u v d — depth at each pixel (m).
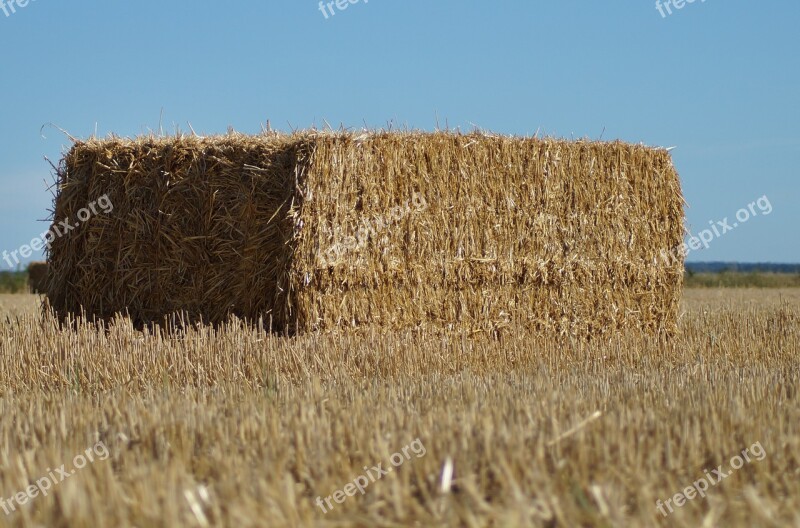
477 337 16.36
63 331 13.70
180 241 16.03
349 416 8.07
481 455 6.79
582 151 17.64
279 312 14.88
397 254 15.58
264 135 16.05
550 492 5.91
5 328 14.35
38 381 12.05
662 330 18.66
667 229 18.73
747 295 36.72
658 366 14.51
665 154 18.69
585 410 8.58
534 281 17.05
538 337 16.50
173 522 5.32
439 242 16.03
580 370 13.26
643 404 9.20
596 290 17.78
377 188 15.33
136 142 16.66
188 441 7.29
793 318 21.31
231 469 6.41
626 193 18.12
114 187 16.64
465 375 11.66
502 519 5.55
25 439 7.70
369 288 15.26
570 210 17.47
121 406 8.88
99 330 13.93
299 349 13.08
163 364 12.53
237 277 15.51
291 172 14.95
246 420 7.77
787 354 16.05
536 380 10.94
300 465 6.73
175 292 16.14
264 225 15.20
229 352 12.83
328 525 5.77
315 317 14.69
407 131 15.91
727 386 10.49
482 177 16.48
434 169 15.97
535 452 6.70
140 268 16.42
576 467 6.49
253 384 11.60
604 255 17.83
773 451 7.08
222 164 15.69
